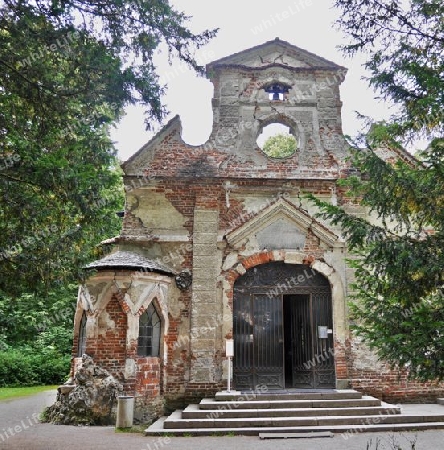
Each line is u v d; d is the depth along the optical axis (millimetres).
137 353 12461
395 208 6234
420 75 6500
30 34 8508
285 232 14211
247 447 9008
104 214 8648
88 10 9133
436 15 6820
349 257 14062
